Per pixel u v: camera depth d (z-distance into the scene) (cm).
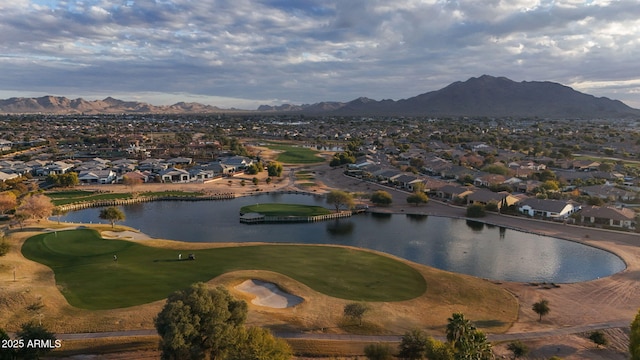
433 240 11981
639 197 15912
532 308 7325
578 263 10144
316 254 9644
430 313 7044
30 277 7669
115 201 16162
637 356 5000
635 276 9069
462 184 19238
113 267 8362
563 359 5669
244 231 12812
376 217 14650
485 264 10100
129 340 5725
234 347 4969
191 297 5072
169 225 13400
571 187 18100
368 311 6844
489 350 4978
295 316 6619
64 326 6019
